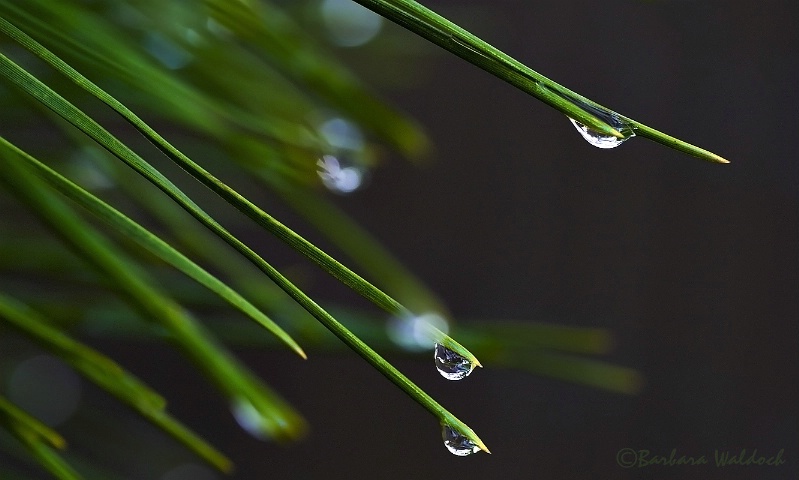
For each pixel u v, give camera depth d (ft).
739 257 4.28
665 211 4.31
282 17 1.46
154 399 1.31
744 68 4.25
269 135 1.40
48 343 1.30
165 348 3.88
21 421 1.28
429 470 4.17
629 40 4.27
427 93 4.25
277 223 1.18
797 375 4.24
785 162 4.25
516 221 4.31
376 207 4.25
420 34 1.17
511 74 1.17
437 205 4.27
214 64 1.49
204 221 1.18
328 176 1.51
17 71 1.19
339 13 1.96
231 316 1.58
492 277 4.30
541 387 4.18
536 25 4.26
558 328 1.66
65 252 1.55
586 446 4.19
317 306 1.18
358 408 4.16
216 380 1.32
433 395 4.15
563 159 4.32
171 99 1.36
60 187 1.22
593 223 4.32
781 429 4.22
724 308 4.27
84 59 1.34
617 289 4.30
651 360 4.28
